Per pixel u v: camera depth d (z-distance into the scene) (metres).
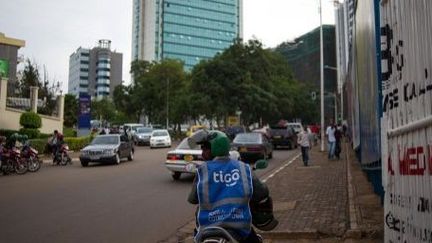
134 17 144.88
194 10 140.25
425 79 3.95
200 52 140.38
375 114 9.09
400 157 4.75
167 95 63.56
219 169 3.63
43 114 43.75
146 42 137.75
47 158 28.55
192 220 10.00
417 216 4.18
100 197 13.16
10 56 52.00
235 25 147.62
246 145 23.80
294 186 14.67
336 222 9.08
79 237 8.45
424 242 3.98
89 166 23.44
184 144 17.73
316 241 7.96
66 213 10.77
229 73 48.28
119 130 54.53
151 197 13.17
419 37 4.09
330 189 13.80
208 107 48.03
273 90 52.03
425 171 3.95
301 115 74.19
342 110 59.72
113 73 160.12
